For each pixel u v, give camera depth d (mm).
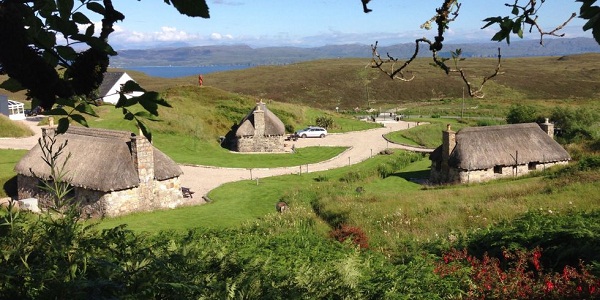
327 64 188375
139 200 28609
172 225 23234
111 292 4906
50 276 4863
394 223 22250
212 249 10273
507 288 10570
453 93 118875
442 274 11875
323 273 9742
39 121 57281
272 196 31781
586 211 18766
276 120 54594
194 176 39969
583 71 145625
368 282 10516
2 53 2299
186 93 63094
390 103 116688
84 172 27953
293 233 20219
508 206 22516
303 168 44812
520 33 3229
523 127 40844
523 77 133375
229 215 26219
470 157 37656
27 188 30281
